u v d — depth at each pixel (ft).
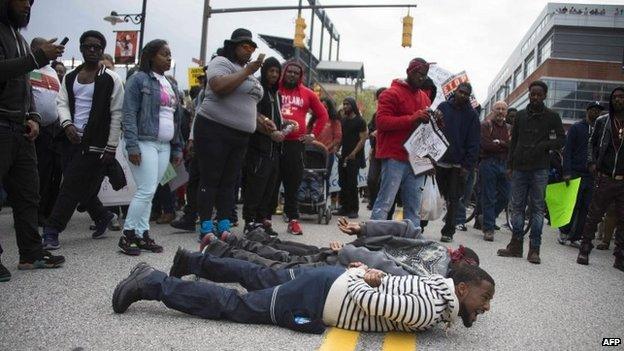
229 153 19.45
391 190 20.81
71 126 18.54
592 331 13.30
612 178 22.27
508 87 269.85
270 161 22.38
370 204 37.37
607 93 183.42
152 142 18.39
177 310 11.86
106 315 11.74
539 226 22.47
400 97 20.61
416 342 11.40
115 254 17.87
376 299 10.78
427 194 21.89
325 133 31.86
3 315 11.38
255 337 10.92
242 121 19.13
